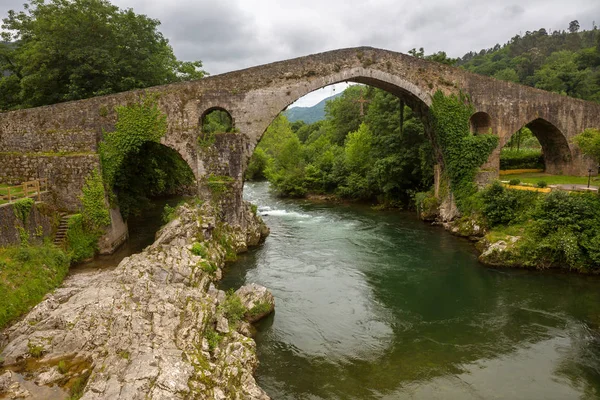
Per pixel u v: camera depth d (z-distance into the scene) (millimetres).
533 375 10984
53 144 20828
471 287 17031
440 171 28547
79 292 13156
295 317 14453
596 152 20859
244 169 23703
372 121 35594
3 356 9695
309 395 10117
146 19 26188
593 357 11773
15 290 12781
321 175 41594
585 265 17719
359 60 24812
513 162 35156
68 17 23453
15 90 27016
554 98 28359
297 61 23969
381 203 35688
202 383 8586
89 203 19859
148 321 10633
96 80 24141
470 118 27672
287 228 27703
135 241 23141
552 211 18844
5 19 27516
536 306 15188
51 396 8391
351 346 12570
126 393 7684
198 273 15211
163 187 35000
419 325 13930
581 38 89188
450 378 10859
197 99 22812
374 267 19578
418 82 25750
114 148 21688
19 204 15469
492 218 22312
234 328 12320
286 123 60844
